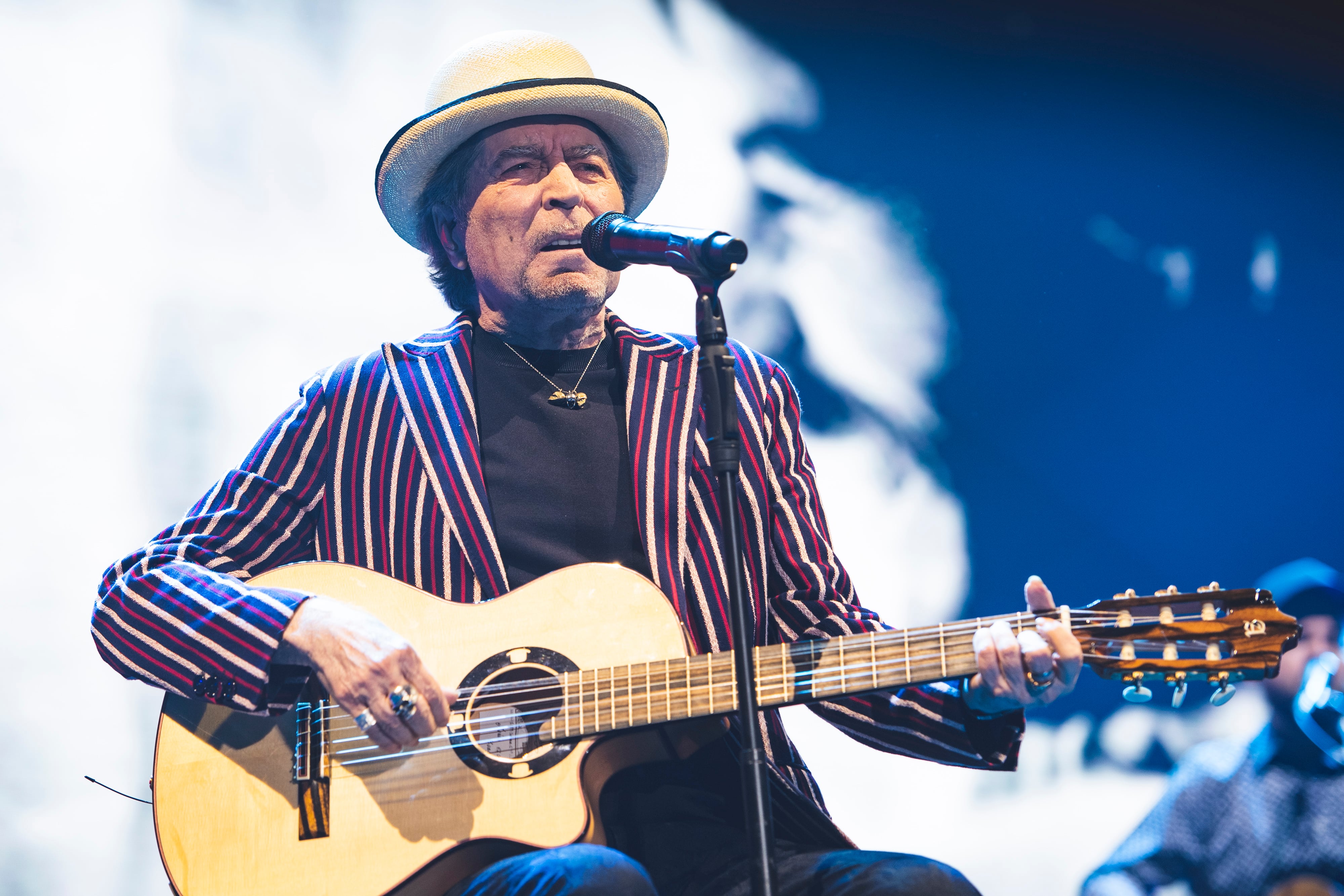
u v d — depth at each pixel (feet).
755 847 8.64
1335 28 28.63
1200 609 9.45
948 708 10.71
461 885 9.80
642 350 12.66
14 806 20.07
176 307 22.21
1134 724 26.23
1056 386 27.68
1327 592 19.57
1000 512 27.32
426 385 12.39
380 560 11.82
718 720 11.10
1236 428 27.76
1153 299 28.19
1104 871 19.79
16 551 20.76
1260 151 28.60
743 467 12.16
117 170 22.17
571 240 12.25
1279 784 19.10
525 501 11.95
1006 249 28.04
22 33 21.99
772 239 27.25
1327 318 28.12
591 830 10.25
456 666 10.69
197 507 12.29
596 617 10.80
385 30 23.97
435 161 13.00
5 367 21.21
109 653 11.00
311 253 23.09
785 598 12.16
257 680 10.46
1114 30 28.60
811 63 27.66
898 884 9.29
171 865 10.37
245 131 22.99
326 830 10.36
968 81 28.27
